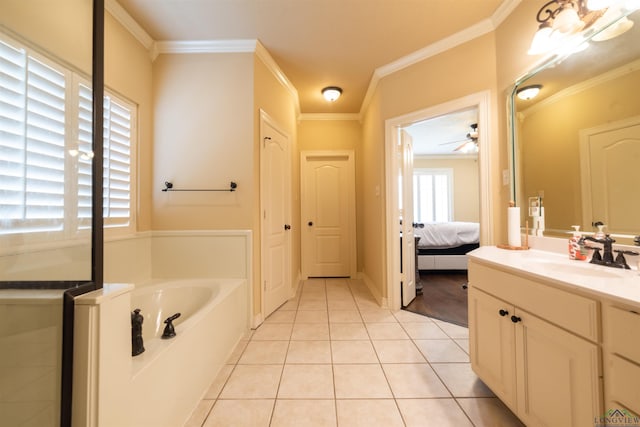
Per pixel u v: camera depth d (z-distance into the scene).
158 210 2.30
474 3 1.84
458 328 2.24
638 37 1.15
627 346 0.75
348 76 2.84
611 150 1.25
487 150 1.98
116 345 0.91
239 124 2.29
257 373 1.64
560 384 0.94
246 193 2.29
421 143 5.45
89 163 0.96
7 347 0.84
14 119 1.01
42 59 1.05
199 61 2.31
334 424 1.24
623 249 1.20
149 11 1.93
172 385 1.20
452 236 4.02
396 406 1.35
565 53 1.44
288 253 3.01
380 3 1.86
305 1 1.85
